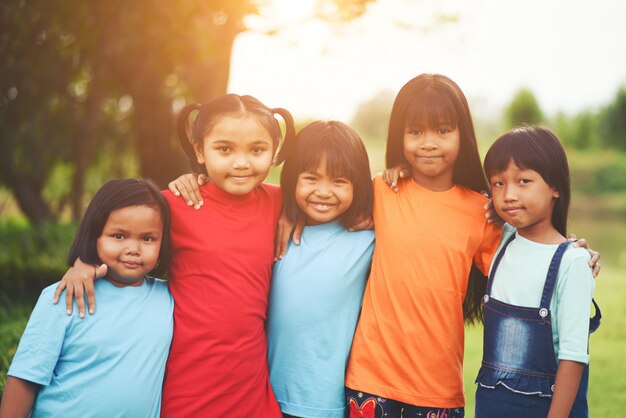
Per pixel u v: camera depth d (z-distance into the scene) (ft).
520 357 7.25
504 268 7.61
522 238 7.64
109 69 21.71
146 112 23.85
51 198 37.76
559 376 7.00
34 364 7.00
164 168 24.67
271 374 8.08
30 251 22.72
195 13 16.03
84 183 31.89
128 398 7.14
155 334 7.44
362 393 7.82
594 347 15.97
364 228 8.32
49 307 7.14
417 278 7.84
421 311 7.77
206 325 7.53
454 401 7.89
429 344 7.75
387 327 7.85
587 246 7.58
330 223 8.29
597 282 26.35
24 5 17.47
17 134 27.12
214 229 7.74
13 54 19.65
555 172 7.38
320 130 8.09
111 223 7.28
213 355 7.51
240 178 7.62
